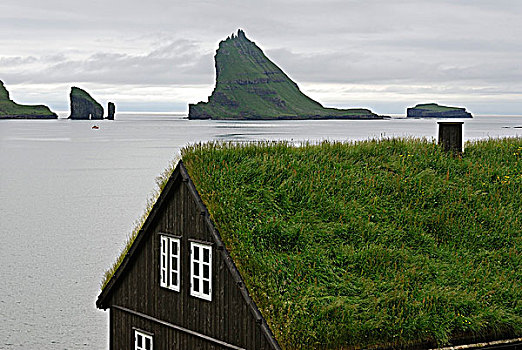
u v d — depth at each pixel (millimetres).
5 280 47719
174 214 19969
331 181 21047
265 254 17641
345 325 15961
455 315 16875
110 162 162000
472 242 19906
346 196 20609
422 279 17859
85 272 50562
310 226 18812
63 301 42562
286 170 20781
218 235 18016
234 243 17844
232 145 22188
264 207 19125
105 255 56938
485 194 21969
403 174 22281
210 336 18406
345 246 18438
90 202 91688
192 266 19141
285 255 17703
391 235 19391
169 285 20109
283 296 16578
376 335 16125
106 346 34406
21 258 55469
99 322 38562
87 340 35281
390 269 18016
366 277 17609
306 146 23438
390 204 20734
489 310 17156
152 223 20766
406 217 20250
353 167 22312
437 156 24078
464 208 21078
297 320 15969
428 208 20969
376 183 21516
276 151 22141
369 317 16297
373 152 23641
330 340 15805
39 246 60875
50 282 47375
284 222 18656
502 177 23234
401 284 17391
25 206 88688
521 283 18375
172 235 19969
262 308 16531
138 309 21516
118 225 72750
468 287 17891
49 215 80562
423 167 23188
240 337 17266
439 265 18609
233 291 17531
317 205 19812
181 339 19594
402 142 24906
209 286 18375
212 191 19125
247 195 19438
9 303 41906
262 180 20094
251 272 17203
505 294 17891
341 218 19484
